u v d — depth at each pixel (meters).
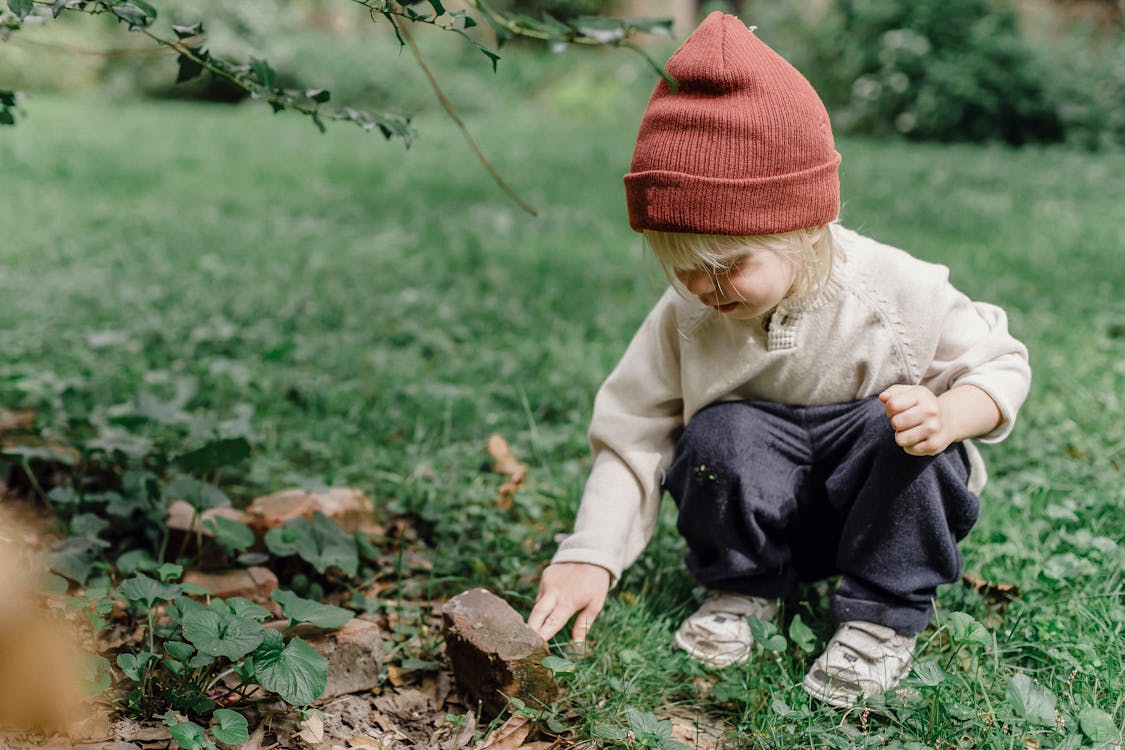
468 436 3.33
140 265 5.80
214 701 1.79
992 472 2.90
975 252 5.98
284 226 7.21
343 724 1.88
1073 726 1.76
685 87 1.73
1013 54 13.04
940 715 1.80
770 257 1.75
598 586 2.03
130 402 3.39
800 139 1.70
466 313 4.74
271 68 1.95
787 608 2.23
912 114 13.59
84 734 1.71
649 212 1.73
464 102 18.17
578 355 3.98
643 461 2.12
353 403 3.54
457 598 2.02
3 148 10.78
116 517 2.56
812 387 1.98
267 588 2.22
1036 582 2.25
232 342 4.20
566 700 1.92
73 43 16.80
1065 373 3.66
